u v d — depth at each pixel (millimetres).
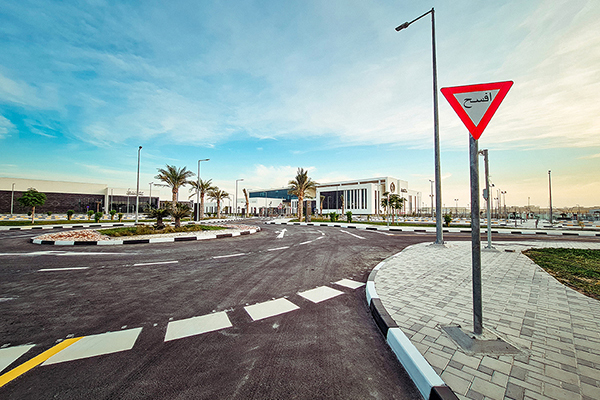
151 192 64875
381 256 8211
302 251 9156
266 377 2311
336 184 85938
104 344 2883
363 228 21312
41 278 5574
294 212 75812
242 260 7547
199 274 5961
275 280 5492
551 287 4676
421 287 4676
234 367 2461
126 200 61188
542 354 2496
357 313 3818
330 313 3799
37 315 3674
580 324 3154
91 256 8094
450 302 3922
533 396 1933
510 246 9992
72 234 13023
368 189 70188
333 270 6379
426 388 2084
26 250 9156
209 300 4305
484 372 2223
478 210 2846
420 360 2354
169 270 6328
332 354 2705
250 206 66062
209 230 16219
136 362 2539
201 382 2236
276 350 2773
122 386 2180
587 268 6137
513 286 4738
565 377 2148
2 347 2807
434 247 9570
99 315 3688
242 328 3293
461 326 3080
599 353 2514
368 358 2643
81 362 2531
